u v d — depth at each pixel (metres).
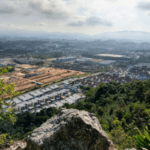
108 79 189.88
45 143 10.09
